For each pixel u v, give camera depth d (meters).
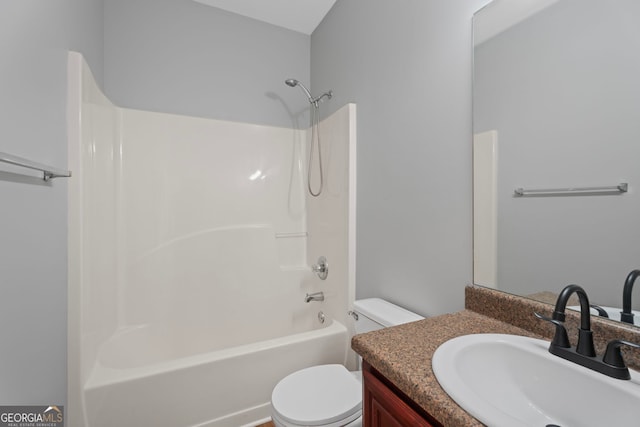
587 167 0.74
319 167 2.20
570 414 0.62
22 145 0.83
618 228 0.69
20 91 0.82
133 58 1.89
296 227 2.42
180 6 2.03
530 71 0.86
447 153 1.14
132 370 1.23
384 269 1.51
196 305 2.02
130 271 1.85
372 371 0.78
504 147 0.94
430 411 0.55
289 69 2.41
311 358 1.56
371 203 1.62
